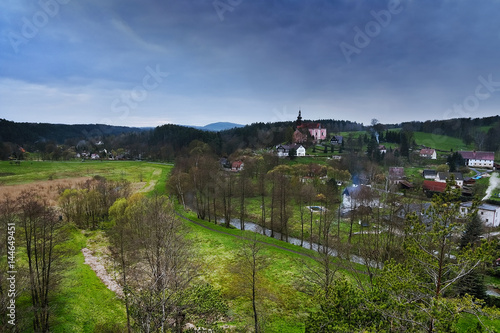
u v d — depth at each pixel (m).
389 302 19.00
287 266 48.34
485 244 16.77
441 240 17.94
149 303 25.22
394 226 52.91
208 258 50.94
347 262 45.88
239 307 36.50
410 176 118.38
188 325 26.94
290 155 145.62
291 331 32.91
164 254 30.44
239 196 82.81
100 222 69.31
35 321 30.75
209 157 119.75
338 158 143.38
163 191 99.25
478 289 37.12
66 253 36.72
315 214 81.25
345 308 19.53
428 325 16.98
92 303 36.75
